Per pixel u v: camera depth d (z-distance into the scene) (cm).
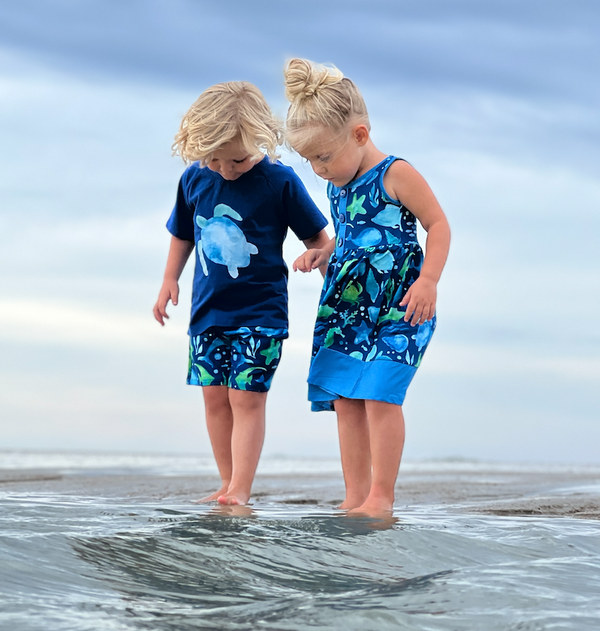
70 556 131
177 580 125
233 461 270
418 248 263
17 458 1997
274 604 113
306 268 276
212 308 286
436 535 157
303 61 260
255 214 287
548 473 940
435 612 110
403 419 245
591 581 130
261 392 279
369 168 264
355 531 158
